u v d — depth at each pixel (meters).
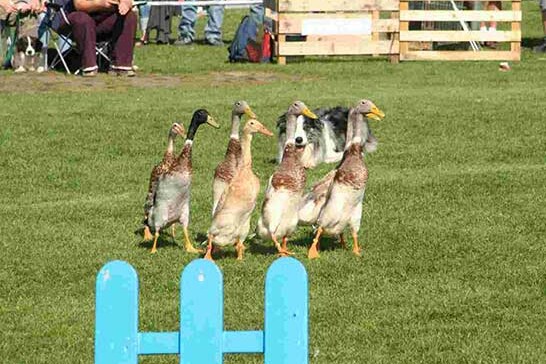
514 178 16.83
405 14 30.14
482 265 12.70
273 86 25.98
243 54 29.92
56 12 27.70
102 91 25.39
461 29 31.89
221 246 12.83
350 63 29.78
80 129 20.88
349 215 12.82
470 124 21.28
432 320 11.04
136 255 13.09
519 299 11.59
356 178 12.71
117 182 17.20
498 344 10.35
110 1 27.22
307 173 17.86
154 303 11.47
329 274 12.34
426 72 28.20
